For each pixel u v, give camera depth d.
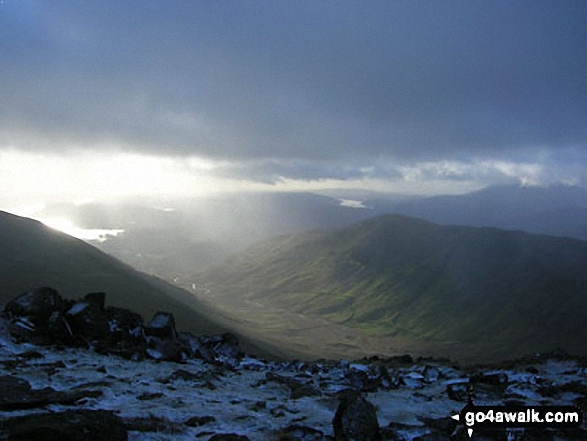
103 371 30.73
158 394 27.19
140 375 32.03
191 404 26.62
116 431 19.09
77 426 18.09
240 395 30.70
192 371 35.97
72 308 38.50
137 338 39.84
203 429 22.53
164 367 35.69
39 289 38.41
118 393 26.39
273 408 27.50
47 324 36.50
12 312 36.78
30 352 31.67
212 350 47.16
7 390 22.88
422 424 26.11
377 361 58.84
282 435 22.61
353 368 44.50
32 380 26.14
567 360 51.03
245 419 24.81
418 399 33.53
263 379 36.97
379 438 22.73
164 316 43.12
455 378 42.59
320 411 27.61
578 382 40.00
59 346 35.00
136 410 24.00
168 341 40.72
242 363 45.41
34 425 17.88
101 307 41.94
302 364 45.91
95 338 37.69
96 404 24.06
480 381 39.00
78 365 31.66
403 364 56.03
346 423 22.56
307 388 33.00
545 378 43.22
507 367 49.84
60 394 23.70
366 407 23.14
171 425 22.14
